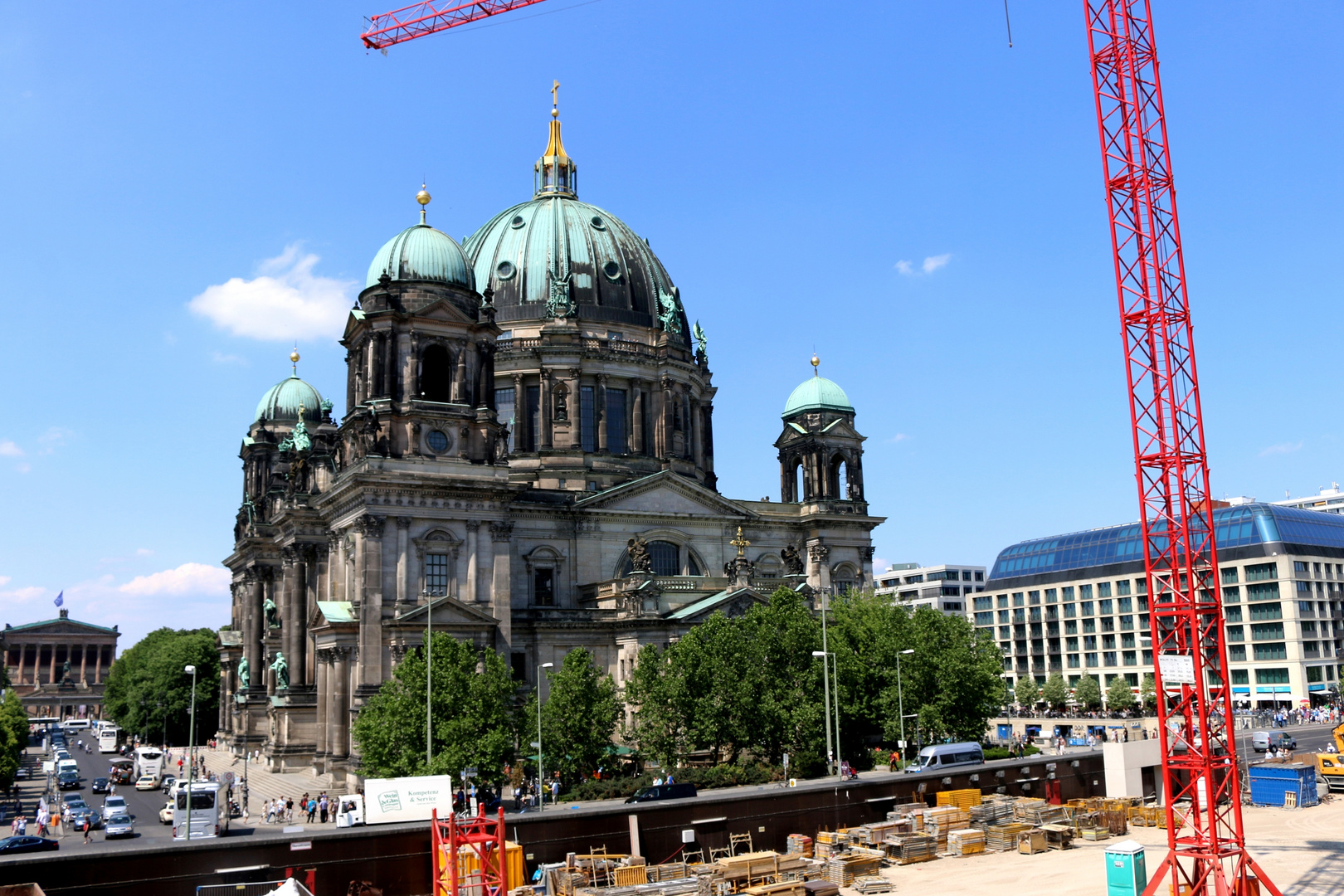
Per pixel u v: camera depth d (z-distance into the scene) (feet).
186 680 625.41
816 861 218.38
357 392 398.83
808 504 497.05
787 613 386.52
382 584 367.45
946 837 244.22
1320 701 628.69
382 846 201.77
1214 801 191.01
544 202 512.63
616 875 207.21
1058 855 235.40
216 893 188.03
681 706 346.95
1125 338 218.18
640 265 511.40
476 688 306.96
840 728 377.71
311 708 431.43
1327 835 252.01
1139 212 218.79
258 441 571.69
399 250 396.57
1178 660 199.72
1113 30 224.12
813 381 515.91
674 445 490.90
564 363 471.21
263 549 520.42
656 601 419.95
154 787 439.22
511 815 225.35
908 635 401.49
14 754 439.22
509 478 390.83
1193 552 214.28
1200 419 210.59
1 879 176.04
